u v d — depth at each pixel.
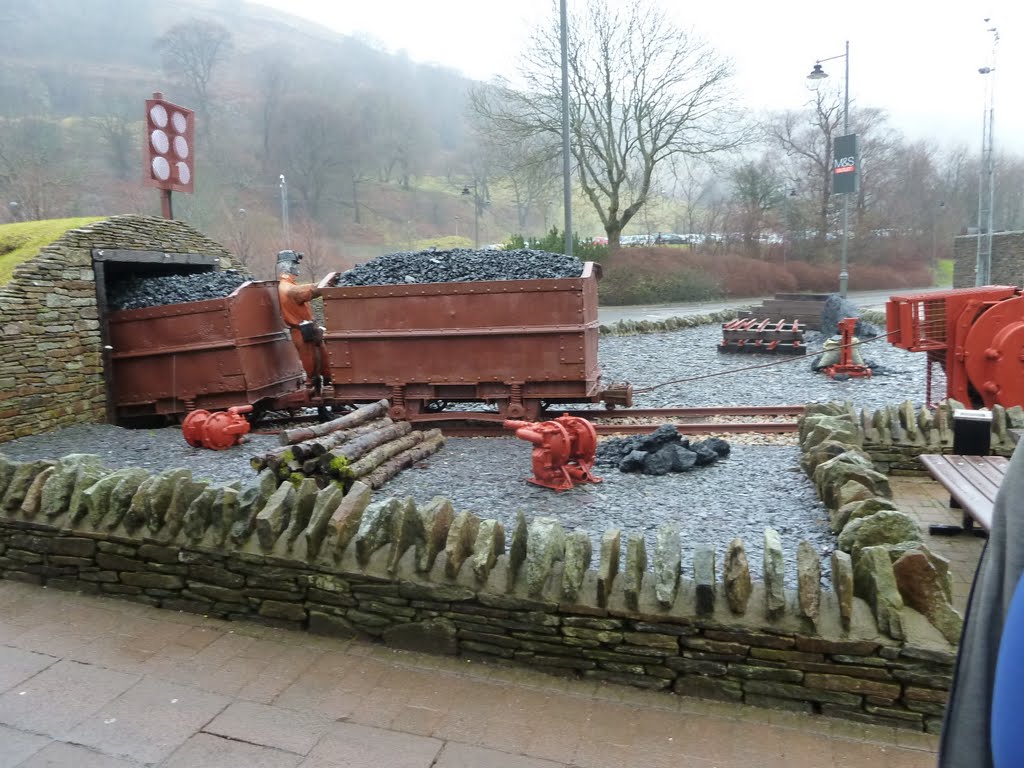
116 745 3.28
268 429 10.63
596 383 9.98
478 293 9.50
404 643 4.11
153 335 10.88
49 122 47.41
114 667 3.96
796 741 3.26
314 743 3.29
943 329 8.73
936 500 6.53
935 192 55.75
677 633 3.57
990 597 1.40
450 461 8.02
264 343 11.23
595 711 3.51
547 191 39.47
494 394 9.70
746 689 3.51
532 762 3.14
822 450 6.47
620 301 34.88
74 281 10.31
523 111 34.94
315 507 4.37
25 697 3.67
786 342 17.89
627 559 3.72
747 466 7.25
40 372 9.80
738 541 3.66
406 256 10.73
